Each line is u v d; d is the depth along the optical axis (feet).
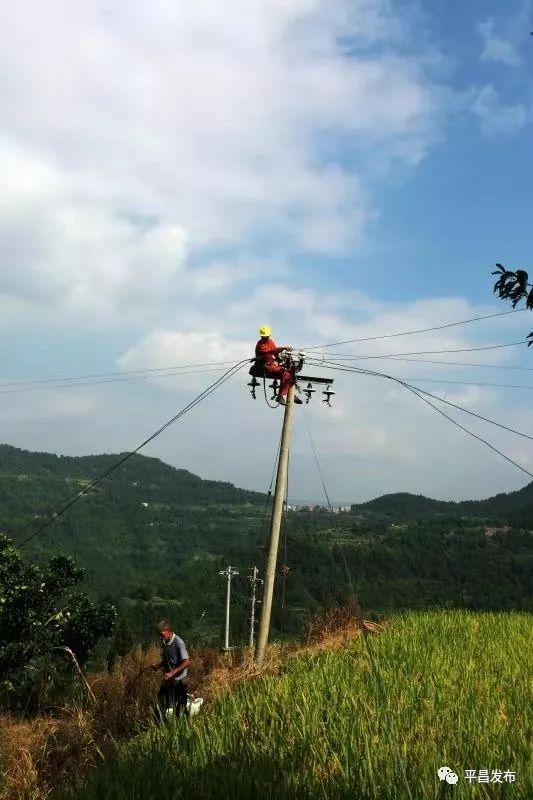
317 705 24.82
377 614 56.85
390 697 25.93
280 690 27.55
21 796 25.62
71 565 76.48
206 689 36.78
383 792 16.63
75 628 74.13
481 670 31.94
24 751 28.32
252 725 23.16
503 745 19.77
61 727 32.35
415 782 16.96
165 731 23.38
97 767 22.45
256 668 38.17
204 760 19.94
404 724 22.22
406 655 35.78
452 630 45.65
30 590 71.20
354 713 23.65
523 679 29.91
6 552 73.72
